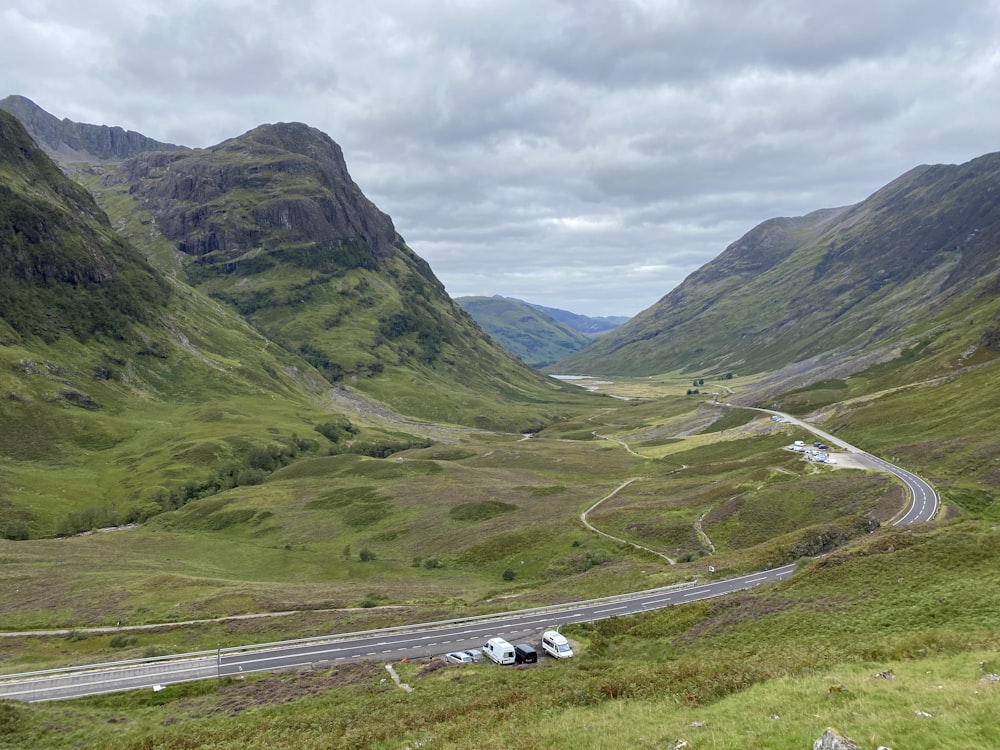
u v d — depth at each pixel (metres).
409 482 190.38
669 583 75.06
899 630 38.50
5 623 87.50
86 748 38.50
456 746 27.92
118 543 151.50
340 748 32.03
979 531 53.28
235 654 62.03
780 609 50.12
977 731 17.78
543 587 87.75
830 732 18.88
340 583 106.25
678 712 27.45
